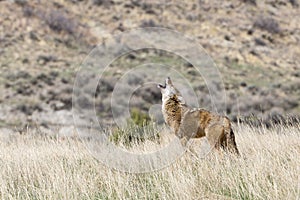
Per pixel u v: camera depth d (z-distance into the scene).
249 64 156.75
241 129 45.09
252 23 182.88
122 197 31.44
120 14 177.88
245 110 115.25
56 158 39.50
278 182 30.62
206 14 184.88
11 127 101.69
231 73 145.75
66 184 32.53
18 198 31.81
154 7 184.62
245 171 32.09
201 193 30.91
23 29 157.75
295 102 125.88
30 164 37.72
